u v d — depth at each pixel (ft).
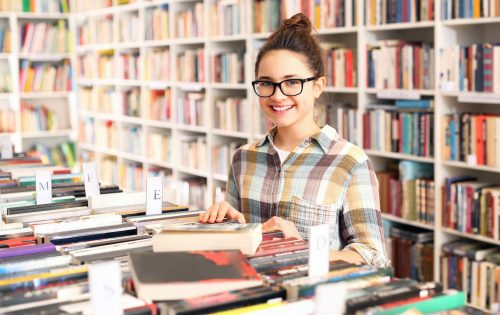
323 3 14.14
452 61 11.87
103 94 22.76
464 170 12.64
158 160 20.18
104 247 5.09
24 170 9.54
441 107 12.17
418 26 12.36
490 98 11.17
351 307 3.62
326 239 4.24
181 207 6.74
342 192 6.15
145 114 20.52
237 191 6.89
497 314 3.71
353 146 6.34
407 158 12.90
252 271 4.13
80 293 4.11
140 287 3.85
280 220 5.74
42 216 6.40
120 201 6.90
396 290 3.87
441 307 3.83
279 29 6.30
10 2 20.92
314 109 7.15
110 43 22.12
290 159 6.42
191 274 4.03
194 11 18.07
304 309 3.70
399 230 13.38
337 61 14.24
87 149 23.76
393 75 13.03
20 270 4.56
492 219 11.52
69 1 22.00
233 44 17.88
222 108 17.39
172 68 19.06
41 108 21.90
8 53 20.85
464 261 12.06
